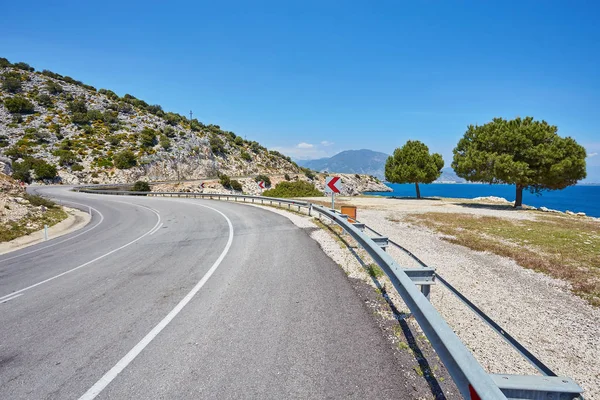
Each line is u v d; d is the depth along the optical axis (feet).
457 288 20.40
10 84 276.21
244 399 9.09
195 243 36.01
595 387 10.80
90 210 89.04
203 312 15.71
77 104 278.87
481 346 12.89
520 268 25.07
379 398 8.98
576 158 72.28
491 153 80.84
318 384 9.67
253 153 380.99
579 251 30.71
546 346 13.41
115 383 10.09
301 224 45.50
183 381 10.06
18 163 188.14
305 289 18.49
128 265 27.22
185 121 376.07
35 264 31.09
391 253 29.17
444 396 9.00
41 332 14.33
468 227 45.50
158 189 185.88
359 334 12.85
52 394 9.66
